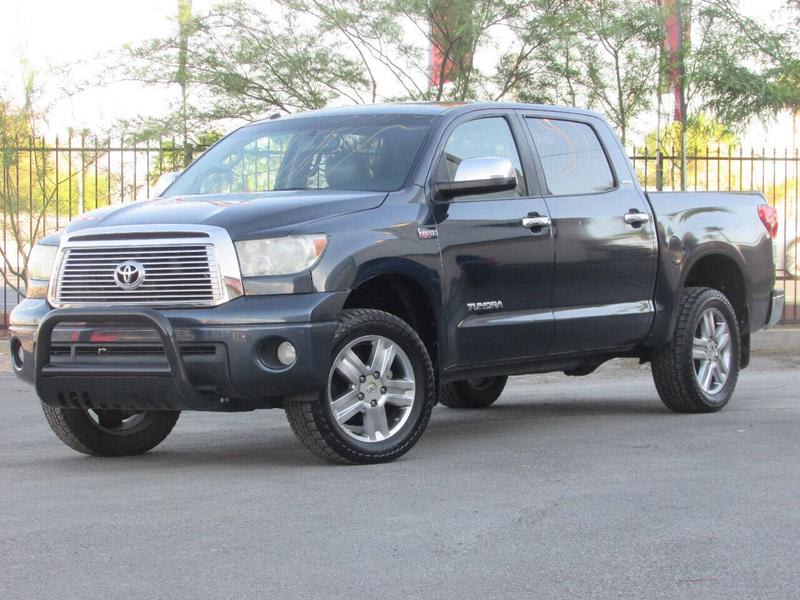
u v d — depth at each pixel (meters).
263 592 4.45
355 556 4.94
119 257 6.87
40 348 6.93
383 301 7.68
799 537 5.18
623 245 8.76
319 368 6.77
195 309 6.70
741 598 4.34
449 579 4.60
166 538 5.27
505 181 7.55
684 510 5.72
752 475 6.61
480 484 6.43
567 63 16.55
